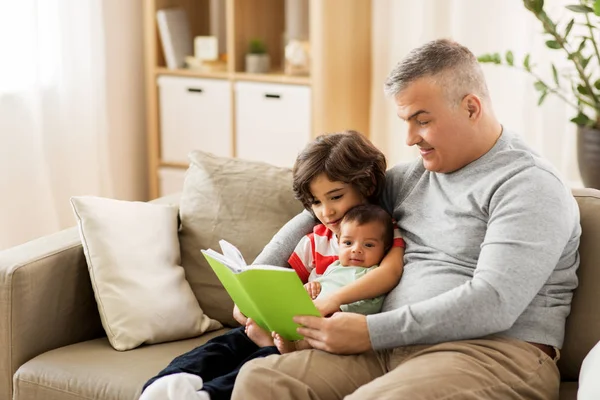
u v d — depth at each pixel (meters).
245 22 4.38
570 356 2.19
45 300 2.49
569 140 3.97
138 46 4.60
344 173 2.35
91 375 2.32
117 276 2.52
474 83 2.18
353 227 2.31
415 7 4.19
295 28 4.65
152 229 2.64
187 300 2.60
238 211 2.68
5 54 3.79
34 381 2.38
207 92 4.39
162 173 4.56
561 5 3.84
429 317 2.01
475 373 1.92
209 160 2.83
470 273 2.15
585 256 2.22
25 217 3.98
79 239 2.64
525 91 4.00
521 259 2.00
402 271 2.28
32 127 3.93
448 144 2.18
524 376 1.98
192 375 2.14
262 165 2.79
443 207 2.25
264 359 2.10
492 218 2.09
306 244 2.48
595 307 2.18
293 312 2.12
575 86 3.89
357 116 4.45
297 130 4.24
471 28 4.07
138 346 2.50
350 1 4.21
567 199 2.10
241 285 2.10
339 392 2.04
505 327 2.01
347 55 4.27
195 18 4.71
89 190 4.27
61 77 4.05
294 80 4.18
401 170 2.46
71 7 4.05
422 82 2.15
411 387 1.88
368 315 2.10
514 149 2.18
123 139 4.59
